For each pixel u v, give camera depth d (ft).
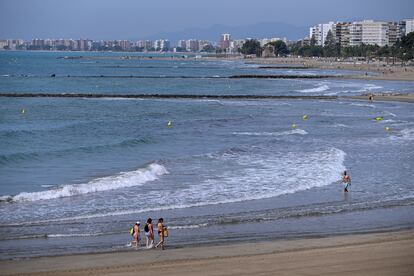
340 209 140.56
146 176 173.47
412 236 114.11
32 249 107.34
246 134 278.67
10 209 137.69
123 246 110.01
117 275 89.25
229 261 96.22
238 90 590.55
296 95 520.42
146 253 104.88
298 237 115.85
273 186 164.76
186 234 118.73
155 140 255.29
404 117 360.69
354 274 88.28
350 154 223.10
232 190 159.43
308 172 184.24
